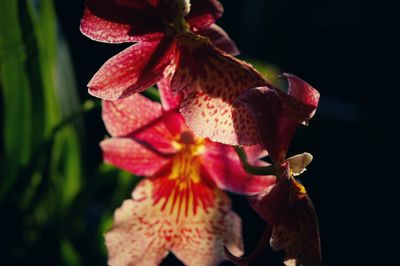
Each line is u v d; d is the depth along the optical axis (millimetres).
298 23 578
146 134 223
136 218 215
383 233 384
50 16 270
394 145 463
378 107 583
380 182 427
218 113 190
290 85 195
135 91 195
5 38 259
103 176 265
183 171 225
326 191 410
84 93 400
